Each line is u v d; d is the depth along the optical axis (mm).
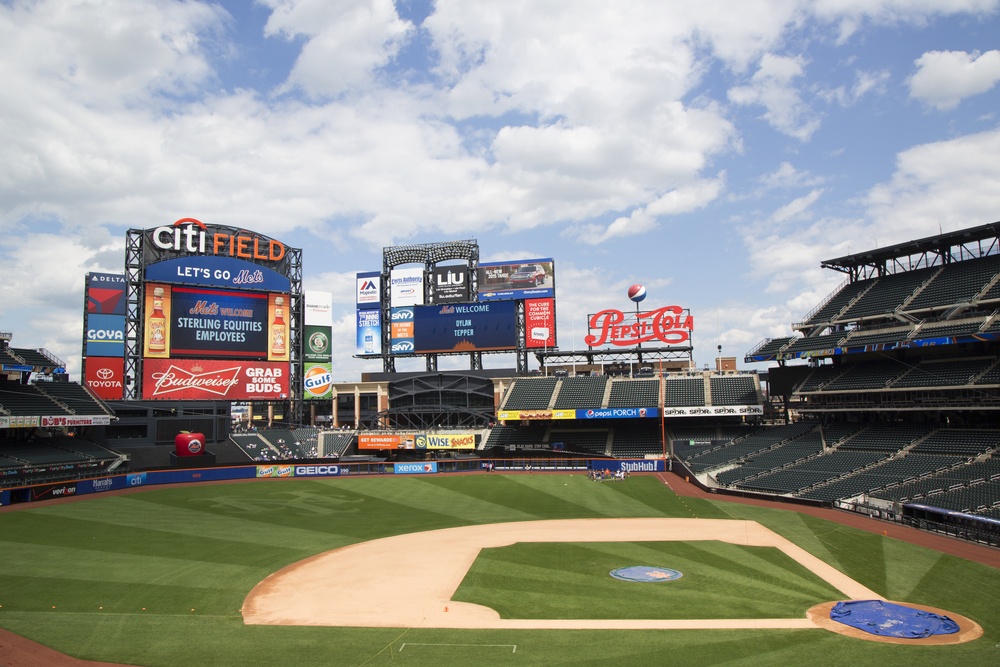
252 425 140125
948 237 69250
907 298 70250
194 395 90875
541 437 96812
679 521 51594
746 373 95312
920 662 23234
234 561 40750
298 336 102188
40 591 34250
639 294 101312
